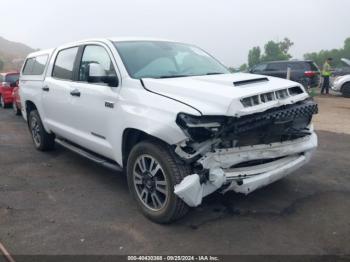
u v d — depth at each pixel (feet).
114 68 15.02
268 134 12.78
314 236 12.26
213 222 13.25
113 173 18.86
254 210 14.15
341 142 24.95
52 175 18.62
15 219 13.76
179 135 11.55
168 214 12.63
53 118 19.90
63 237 12.44
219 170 11.74
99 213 14.21
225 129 11.64
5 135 28.76
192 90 12.35
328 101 51.78
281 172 13.14
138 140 14.14
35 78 21.76
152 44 16.79
